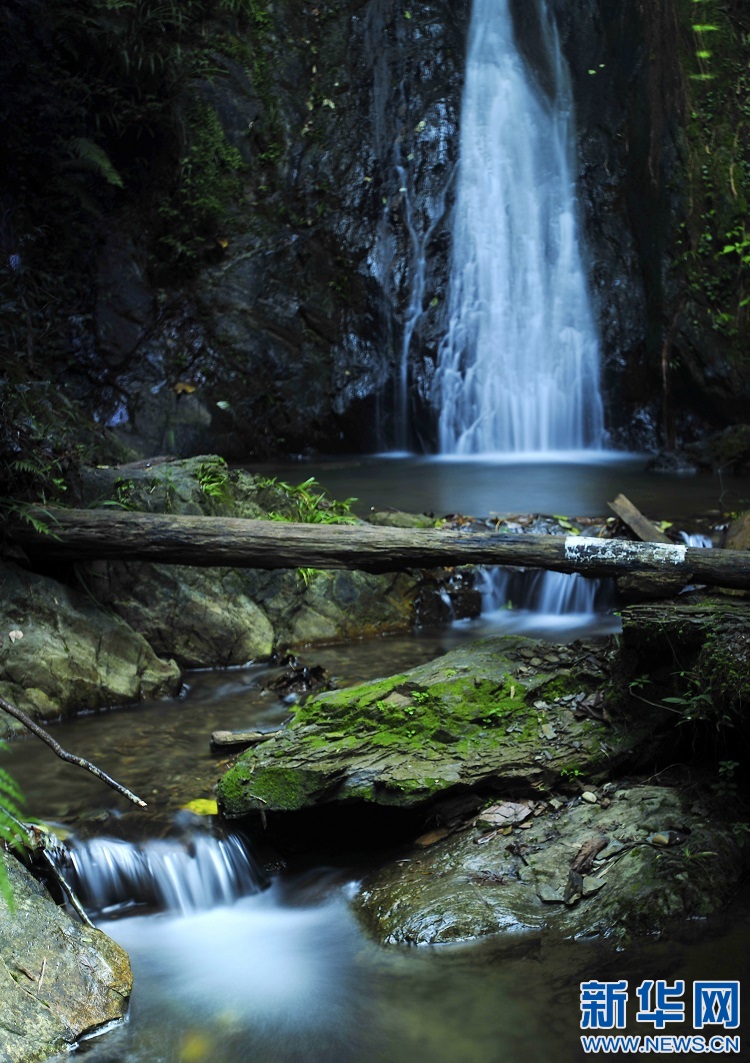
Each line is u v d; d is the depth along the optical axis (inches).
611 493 356.5
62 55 449.4
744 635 164.2
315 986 130.8
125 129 458.9
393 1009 125.5
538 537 211.0
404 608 266.4
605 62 507.2
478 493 357.7
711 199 478.0
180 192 466.9
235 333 459.8
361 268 479.5
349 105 497.0
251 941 143.3
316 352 471.8
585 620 265.1
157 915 150.9
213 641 240.8
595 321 483.2
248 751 169.9
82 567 232.8
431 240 486.0
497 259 488.7
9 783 77.3
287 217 480.1
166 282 462.9
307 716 175.2
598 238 491.8
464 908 141.4
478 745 167.6
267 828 162.2
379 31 507.8
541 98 505.0
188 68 474.0
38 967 124.8
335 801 159.6
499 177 494.0
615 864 146.9
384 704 173.5
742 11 509.7
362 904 148.5
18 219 434.3
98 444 303.4
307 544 214.5
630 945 134.2
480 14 515.8
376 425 476.7
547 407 483.5
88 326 443.8
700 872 144.0
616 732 170.4
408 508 328.2
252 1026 123.6
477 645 194.4
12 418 227.6
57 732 200.4
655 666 174.1
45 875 147.2
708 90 494.0
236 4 488.1
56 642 213.2
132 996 130.3
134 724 204.7
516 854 152.6
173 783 177.0
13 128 433.7
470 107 501.0
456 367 477.4
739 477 394.6
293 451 463.8
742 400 454.3
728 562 200.4
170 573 242.4
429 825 163.8
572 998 125.4
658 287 475.5
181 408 441.1
